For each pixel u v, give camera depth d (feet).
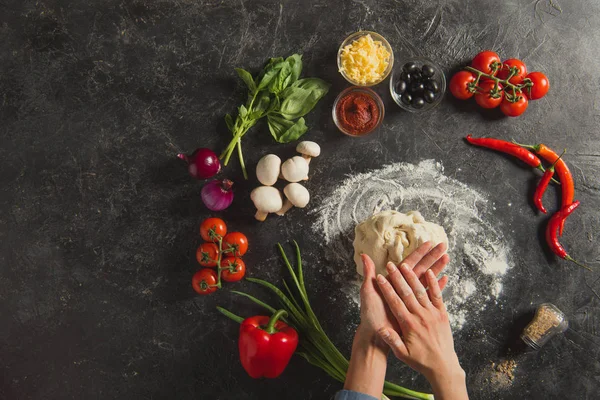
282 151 2.73
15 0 2.75
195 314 2.70
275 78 2.59
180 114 2.74
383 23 2.75
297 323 2.60
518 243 2.73
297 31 2.75
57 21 2.75
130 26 2.75
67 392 2.71
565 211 2.64
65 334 2.72
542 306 2.64
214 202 2.60
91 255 2.72
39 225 2.74
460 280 2.72
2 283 2.72
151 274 2.72
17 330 2.72
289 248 2.72
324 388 2.67
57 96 2.75
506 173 2.73
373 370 2.10
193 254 2.72
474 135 2.74
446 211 2.74
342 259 2.71
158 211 2.72
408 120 2.74
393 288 2.22
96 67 2.75
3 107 2.74
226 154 2.66
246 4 2.75
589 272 2.72
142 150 2.74
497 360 2.70
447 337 2.13
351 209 2.73
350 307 2.71
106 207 2.73
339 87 2.74
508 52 2.75
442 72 2.72
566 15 2.76
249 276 2.71
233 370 2.69
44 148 2.75
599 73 2.75
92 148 2.74
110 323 2.72
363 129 2.66
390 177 2.74
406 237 2.50
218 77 2.74
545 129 2.74
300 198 2.60
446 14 2.75
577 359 2.70
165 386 2.70
